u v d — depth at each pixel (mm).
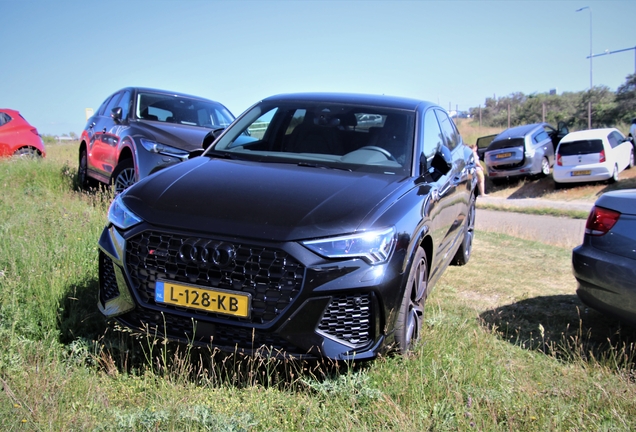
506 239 9469
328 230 3055
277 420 2863
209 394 3035
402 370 3330
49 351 3291
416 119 4590
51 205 6680
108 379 3162
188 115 8148
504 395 3143
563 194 19656
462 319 4676
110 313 3340
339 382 3150
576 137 19797
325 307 2994
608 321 5000
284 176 3695
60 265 4500
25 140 12289
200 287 3023
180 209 3232
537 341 4402
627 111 33594
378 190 3574
